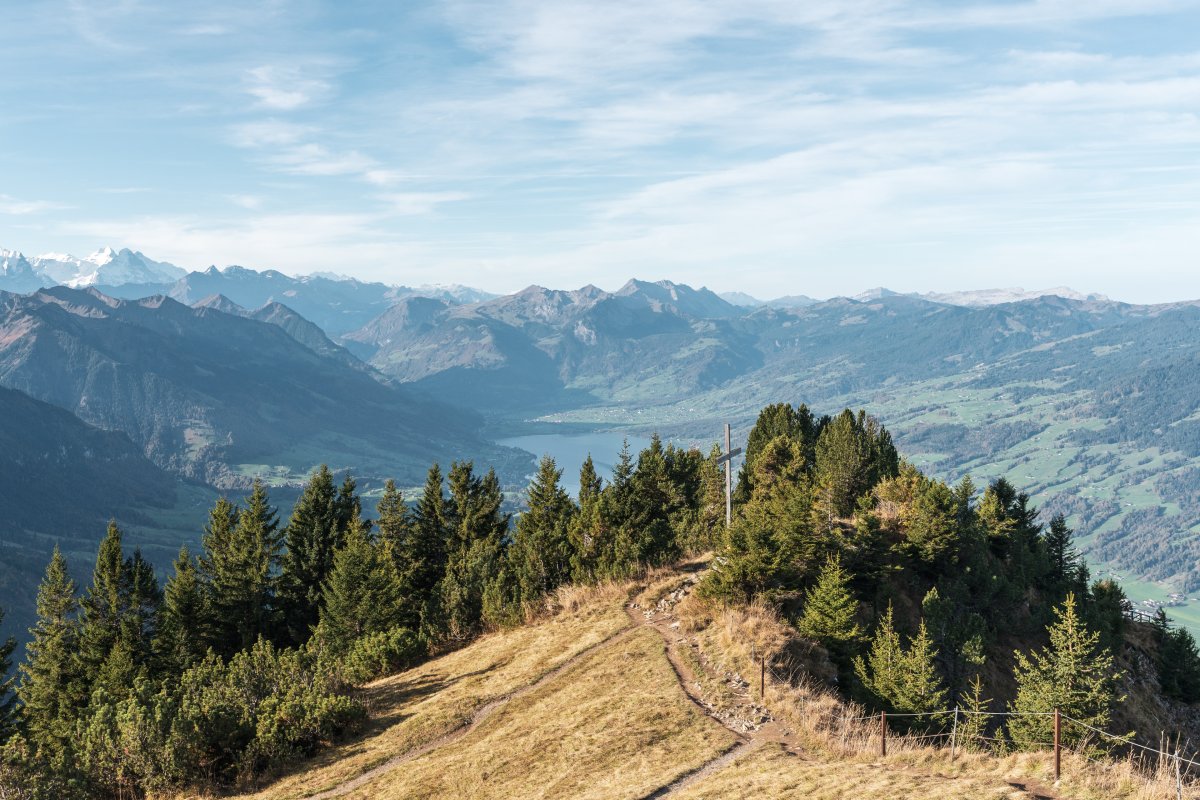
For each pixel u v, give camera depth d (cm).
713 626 4569
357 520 9100
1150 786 2161
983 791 2216
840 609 4641
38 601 8081
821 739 3047
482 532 9494
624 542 6706
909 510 7594
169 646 7650
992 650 6750
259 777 3794
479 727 3831
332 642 6372
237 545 8688
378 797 3222
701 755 2983
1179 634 8188
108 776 3784
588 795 2789
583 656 4519
